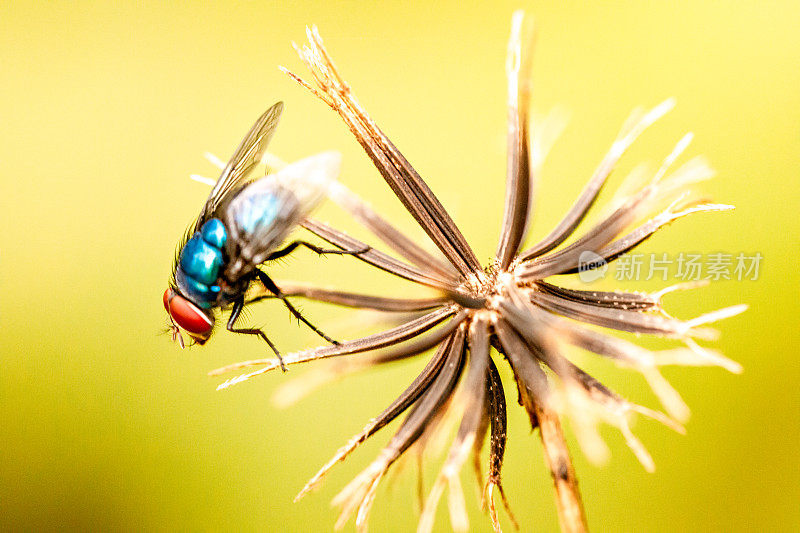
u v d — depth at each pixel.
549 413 0.12
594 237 0.12
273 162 0.13
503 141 0.12
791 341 0.15
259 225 0.13
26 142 0.19
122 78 0.19
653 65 0.17
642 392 0.15
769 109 0.16
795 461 0.15
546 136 0.12
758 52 0.16
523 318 0.12
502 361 0.12
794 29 0.16
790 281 0.15
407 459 0.12
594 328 0.12
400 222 0.12
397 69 0.18
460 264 0.12
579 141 0.16
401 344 0.12
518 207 0.12
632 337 0.14
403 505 0.15
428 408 0.12
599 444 0.11
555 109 0.12
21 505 0.16
